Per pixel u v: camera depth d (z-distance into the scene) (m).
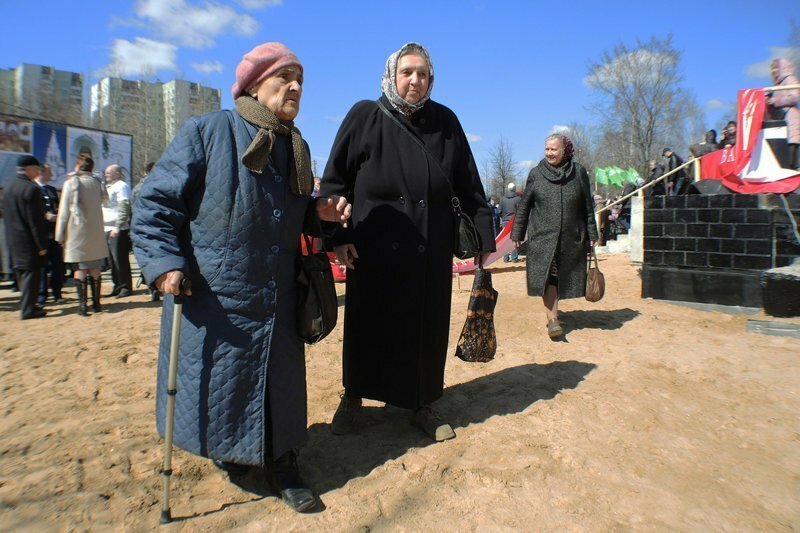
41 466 2.90
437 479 2.82
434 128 3.27
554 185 5.42
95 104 47.31
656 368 4.52
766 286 5.94
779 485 2.79
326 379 4.36
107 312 7.35
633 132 35.12
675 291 6.92
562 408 3.69
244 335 2.49
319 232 2.88
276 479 2.65
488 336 3.47
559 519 2.50
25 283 6.94
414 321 3.16
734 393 3.98
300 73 2.62
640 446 3.19
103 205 8.73
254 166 2.46
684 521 2.49
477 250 3.36
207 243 2.46
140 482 2.77
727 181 6.77
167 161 2.43
